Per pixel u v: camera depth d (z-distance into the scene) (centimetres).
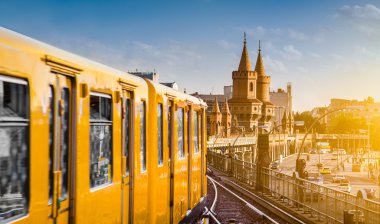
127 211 815
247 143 15112
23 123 480
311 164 13575
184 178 1322
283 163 13950
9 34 479
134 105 854
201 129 1612
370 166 9038
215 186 2952
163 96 1078
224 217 2006
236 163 3709
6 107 454
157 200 1018
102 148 687
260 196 2609
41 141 509
